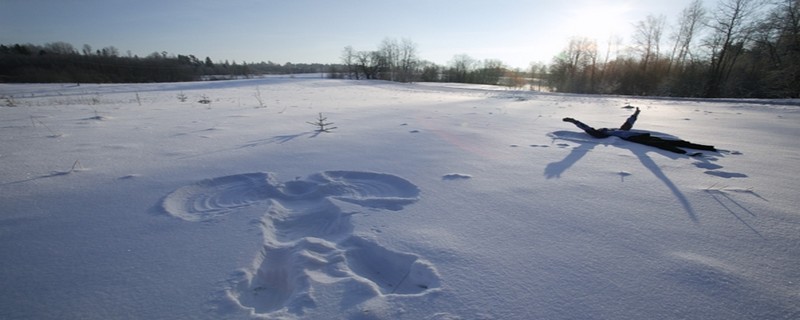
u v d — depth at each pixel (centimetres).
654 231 257
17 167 407
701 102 1792
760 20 2523
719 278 198
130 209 293
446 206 304
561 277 200
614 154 506
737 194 335
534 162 457
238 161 446
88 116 886
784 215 285
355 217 277
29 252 225
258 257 223
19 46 7838
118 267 210
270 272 216
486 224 268
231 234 250
